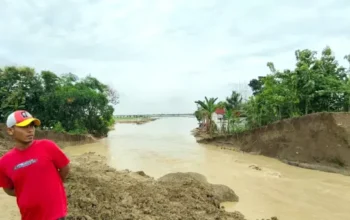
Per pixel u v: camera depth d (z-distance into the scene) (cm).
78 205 774
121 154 2344
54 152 367
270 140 2261
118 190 959
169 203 884
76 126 3497
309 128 1944
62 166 374
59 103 3459
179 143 3125
